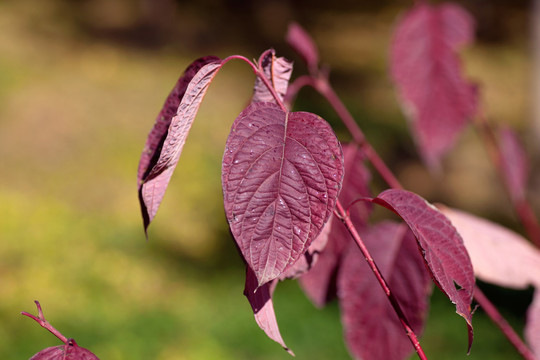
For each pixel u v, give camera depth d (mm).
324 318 5621
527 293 5844
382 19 16359
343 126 9852
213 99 10844
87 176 8172
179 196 7969
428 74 1060
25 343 5180
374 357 873
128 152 8859
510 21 14891
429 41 1053
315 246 682
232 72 12242
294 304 5789
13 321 5477
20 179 8016
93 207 7547
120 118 9867
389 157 9078
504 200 7945
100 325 5488
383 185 8117
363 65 13047
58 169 8305
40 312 585
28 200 7520
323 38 14875
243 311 5742
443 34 1047
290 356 5148
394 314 872
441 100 1062
